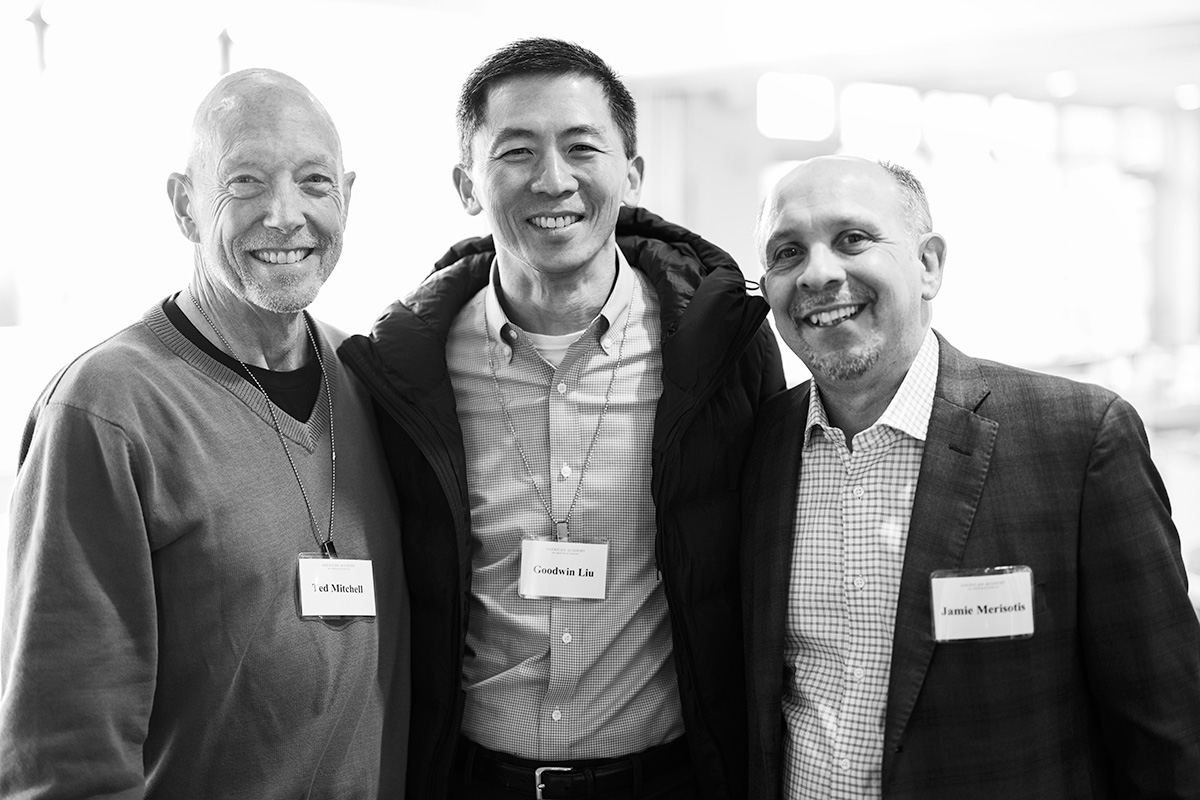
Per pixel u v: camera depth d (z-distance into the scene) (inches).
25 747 62.2
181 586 67.5
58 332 174.7
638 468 82.2
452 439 80.7
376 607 77.1
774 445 77.3
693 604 78.9
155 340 71.2
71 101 174.7
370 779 75.2
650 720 80.4
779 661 72.4
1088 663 66.8
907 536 68.7
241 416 71.9
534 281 82.7
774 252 71.9
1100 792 67.9
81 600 63.6
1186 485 217.9
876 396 71.4
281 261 71.1
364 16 202.7
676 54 234.7
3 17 168.2
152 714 68.4
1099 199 291.9
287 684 69.6
